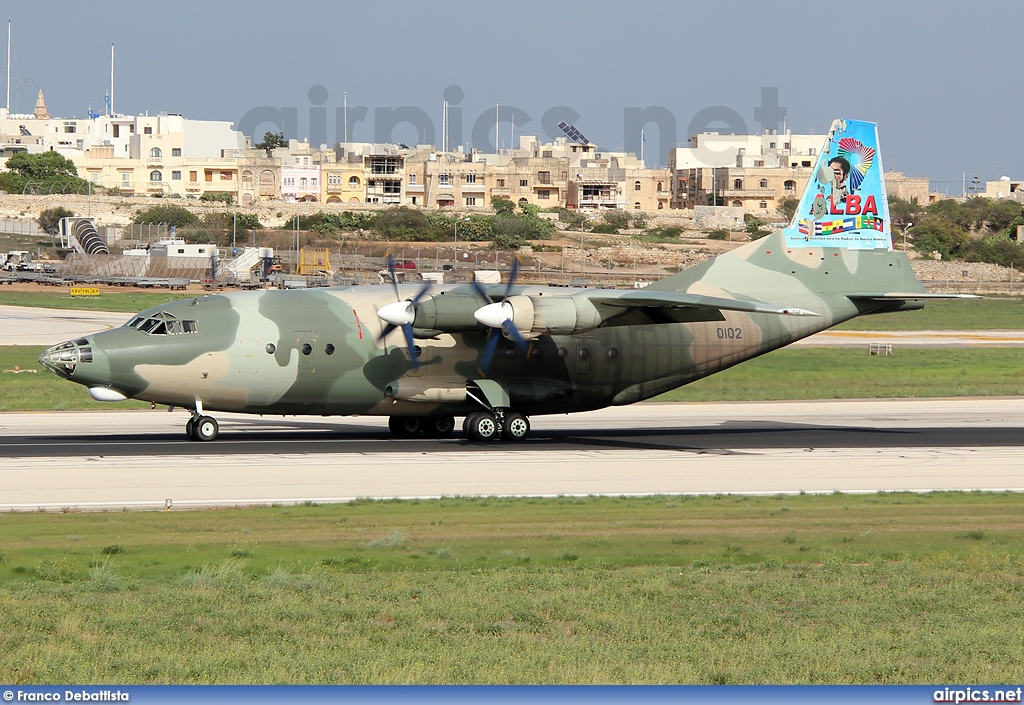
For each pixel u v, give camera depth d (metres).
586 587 64.19
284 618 57.38
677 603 61.22
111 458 108.56
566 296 120.56
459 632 55.62
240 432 133.25
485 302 120.69
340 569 67.75
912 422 153.12
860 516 86.56
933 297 138.75
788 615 59.41
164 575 65.62
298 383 120.31
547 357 128.38
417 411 126.44
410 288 127.94
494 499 90.88
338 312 123.19
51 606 58.72
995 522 84.75
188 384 117.44
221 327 118.56
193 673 49.53
